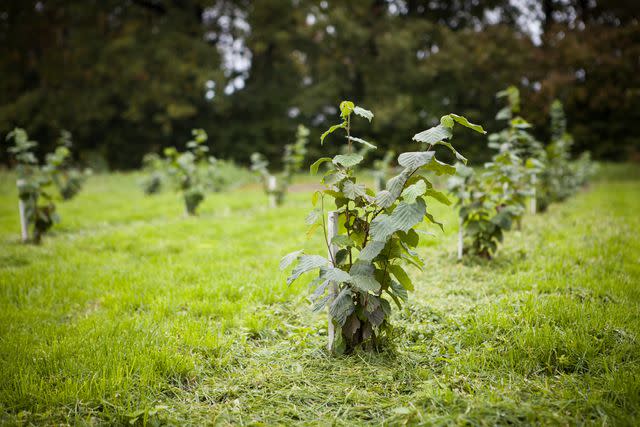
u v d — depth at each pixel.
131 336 3.51
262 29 23.50
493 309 3.84
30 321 3.95
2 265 5.77
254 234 7.70
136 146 26.80
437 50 26.53
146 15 25.27
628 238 6.30
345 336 3.34
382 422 2.51
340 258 3.25
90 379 2.88
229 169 18.52
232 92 26.42
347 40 23.97
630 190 14.36
